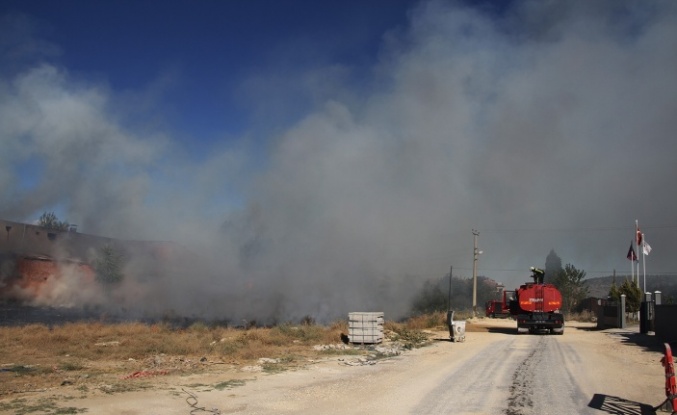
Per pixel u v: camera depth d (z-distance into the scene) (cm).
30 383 1141
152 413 878
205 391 1077
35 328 2358
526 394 1093
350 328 2105
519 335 2911
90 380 1190
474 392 1112
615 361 1681
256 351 1730
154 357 1600
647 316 2903
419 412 921
